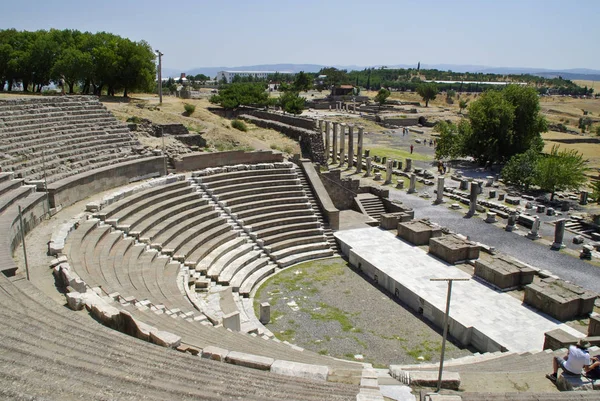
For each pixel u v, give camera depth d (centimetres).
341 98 16175
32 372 928
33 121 3472
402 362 2138
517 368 1705
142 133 4756
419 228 3531
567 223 4284
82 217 2586
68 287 1681
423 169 6341
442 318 2431
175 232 2959
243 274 2956
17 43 6638
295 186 4016
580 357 1320
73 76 6303
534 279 2984
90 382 930
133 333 1391
